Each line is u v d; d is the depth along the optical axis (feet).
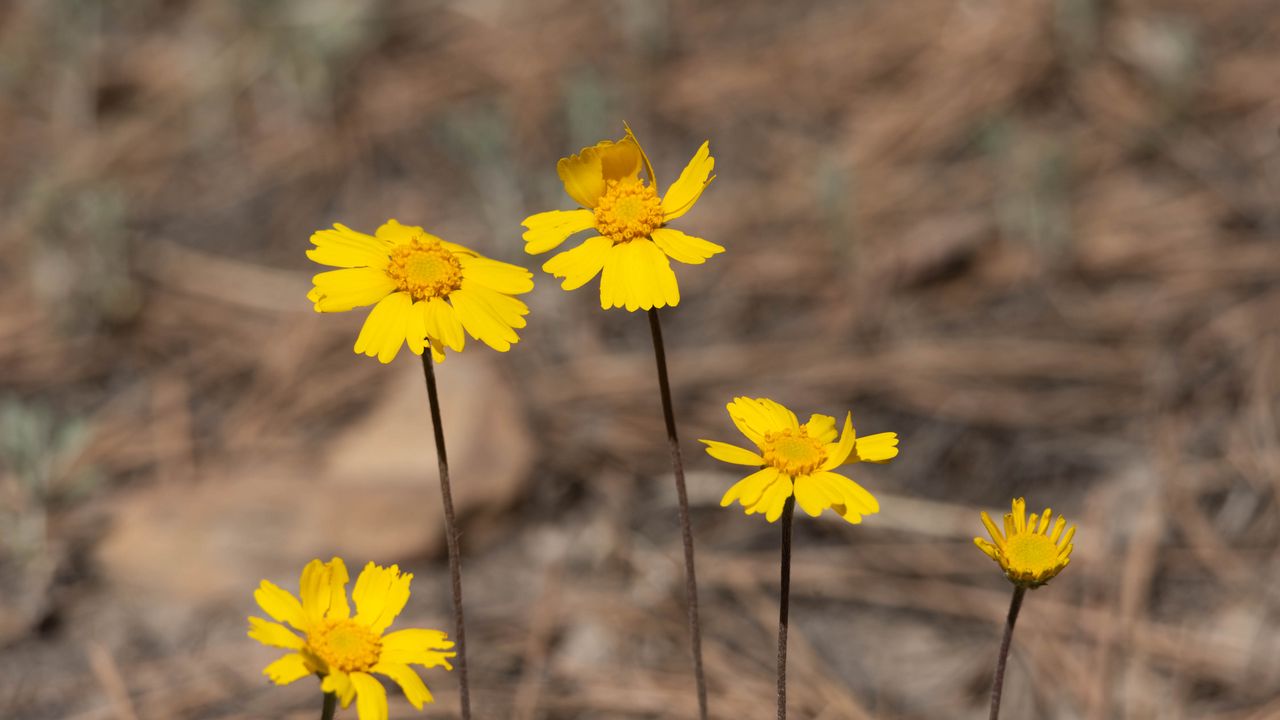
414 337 7.08
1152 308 16.52
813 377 16.03
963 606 13.41
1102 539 13.74
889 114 19.90
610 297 7.25
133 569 13.50
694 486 14.83
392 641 6.95
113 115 20.99
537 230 7.46
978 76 20.12
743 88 20.61
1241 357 15.58
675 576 13.85
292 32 21.01
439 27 22.31
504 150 18.35
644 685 12.60
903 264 17.33
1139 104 19.30
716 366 16.28
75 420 14.39
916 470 14.88
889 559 13.96
